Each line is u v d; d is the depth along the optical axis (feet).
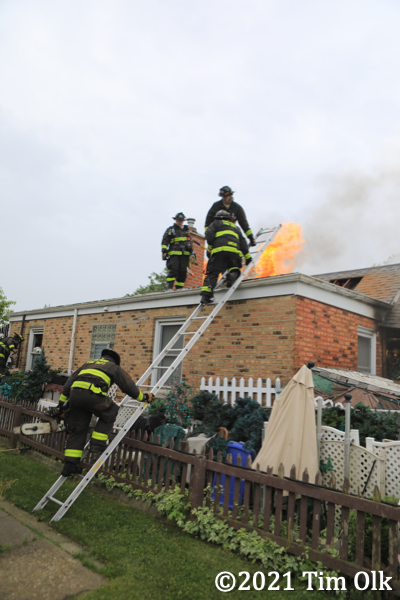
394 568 9.63
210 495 13.60
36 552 11.38
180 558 11.43
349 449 14.12
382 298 32.83
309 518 13.94
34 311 46.29
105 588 9.69
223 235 24.22
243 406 21.07
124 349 34.06
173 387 24.98
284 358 22.70
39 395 34.65
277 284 23.77
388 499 11.18
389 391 19.80
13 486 16.70
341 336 25.79
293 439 14.37
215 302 24.44
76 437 15.19
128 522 13.80
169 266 35.63
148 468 15.96
